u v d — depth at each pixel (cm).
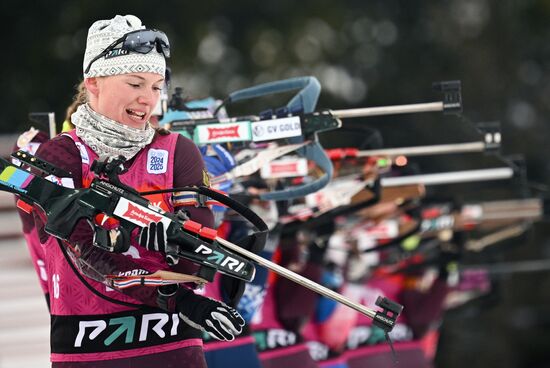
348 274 2738
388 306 1377
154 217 1312
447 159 3638
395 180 2442
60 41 5609
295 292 2267
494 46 6062
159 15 5678
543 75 6094
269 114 1848
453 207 2770
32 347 2703
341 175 2161
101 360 1365
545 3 6103
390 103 5900
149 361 1371
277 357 2255
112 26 1355
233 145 1866
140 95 1353
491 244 2984
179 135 1404
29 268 3002
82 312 1367
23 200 1353
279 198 1877
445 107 1845
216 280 1878
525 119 6000
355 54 5972
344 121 2625
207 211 1387
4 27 5594
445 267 2891
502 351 5359
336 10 6000
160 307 1335
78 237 1336
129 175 1367
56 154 1359
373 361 2727
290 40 5931
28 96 5572
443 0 6056
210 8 5797
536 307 5478
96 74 1353
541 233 5525
